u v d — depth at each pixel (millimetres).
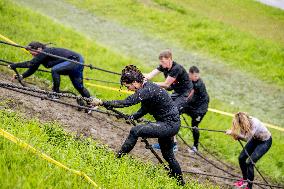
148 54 36781
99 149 12258
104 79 25484
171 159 13156
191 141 20875
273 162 21125
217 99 29172
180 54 38156
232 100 30031
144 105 12672
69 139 12445
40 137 11367
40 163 9539
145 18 46469
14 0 42000
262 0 68375
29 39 27359
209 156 19797
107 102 11898
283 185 19344
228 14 56406
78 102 17219
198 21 47250
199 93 18109
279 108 30312
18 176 8570
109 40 38344
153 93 12195
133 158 13773
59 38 30688
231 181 17078
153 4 52156
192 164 17578
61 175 9445
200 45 41219
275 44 44312
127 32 41688
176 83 16359
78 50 29844
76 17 42906
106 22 43469
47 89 19594
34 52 16172
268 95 32469
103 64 28609
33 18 33000
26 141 10312
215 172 17594
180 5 53719
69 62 16594
